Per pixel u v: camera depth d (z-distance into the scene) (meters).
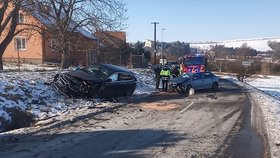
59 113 15.22
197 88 26.84
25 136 11.15
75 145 10.18
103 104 18.25
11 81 17.42
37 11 29.86
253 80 59.56
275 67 84.19
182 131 12.53
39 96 17.05
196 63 35.31
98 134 11.63
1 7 28.27
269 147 10.70
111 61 43.16
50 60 51.66
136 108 17.59
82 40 36.38
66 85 18.69
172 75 29.31
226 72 79.44
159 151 9.80
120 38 44.31
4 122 13.15
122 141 10.80
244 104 20.34
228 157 9.51
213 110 17.73
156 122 14.09
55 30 32.56
